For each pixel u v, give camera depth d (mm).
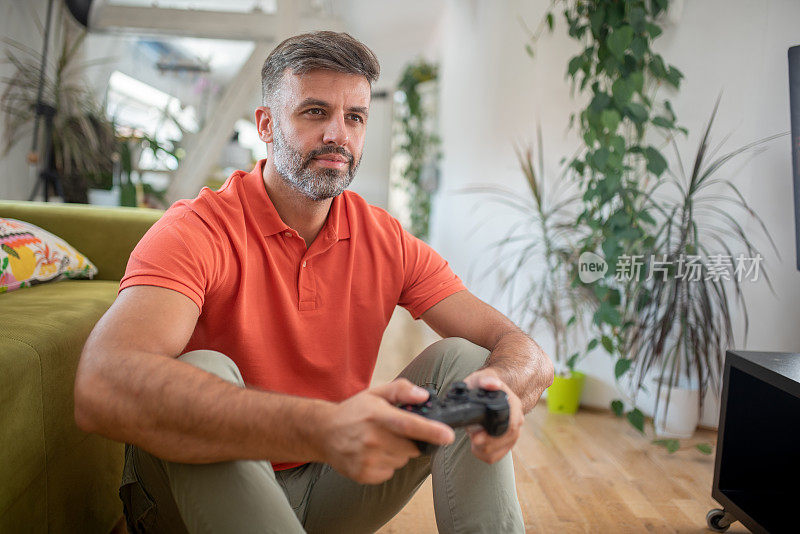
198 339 1009
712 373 2355
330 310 1066
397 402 707
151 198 4488
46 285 1608
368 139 8164
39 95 3781
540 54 3031
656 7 2357
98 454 1293
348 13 5957
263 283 1022
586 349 2744
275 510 736
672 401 2350
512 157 3307
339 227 1087
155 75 5039
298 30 4578
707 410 2457
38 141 3988
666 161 2346
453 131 4926
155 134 4449
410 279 1180
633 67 2354
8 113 3779
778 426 1627
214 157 4652
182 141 4625
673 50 2477
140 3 4602
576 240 2744
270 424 679
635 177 2549
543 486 1920
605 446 2289
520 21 3246
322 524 1016
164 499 886
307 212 1063
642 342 2447
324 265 1073
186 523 748
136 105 5016
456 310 1145
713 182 2432
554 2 2723
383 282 1142
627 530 1647
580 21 2756
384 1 5559
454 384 771
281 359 1042
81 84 4297
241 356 1002
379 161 8172
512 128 3316
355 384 1112
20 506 949
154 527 942
